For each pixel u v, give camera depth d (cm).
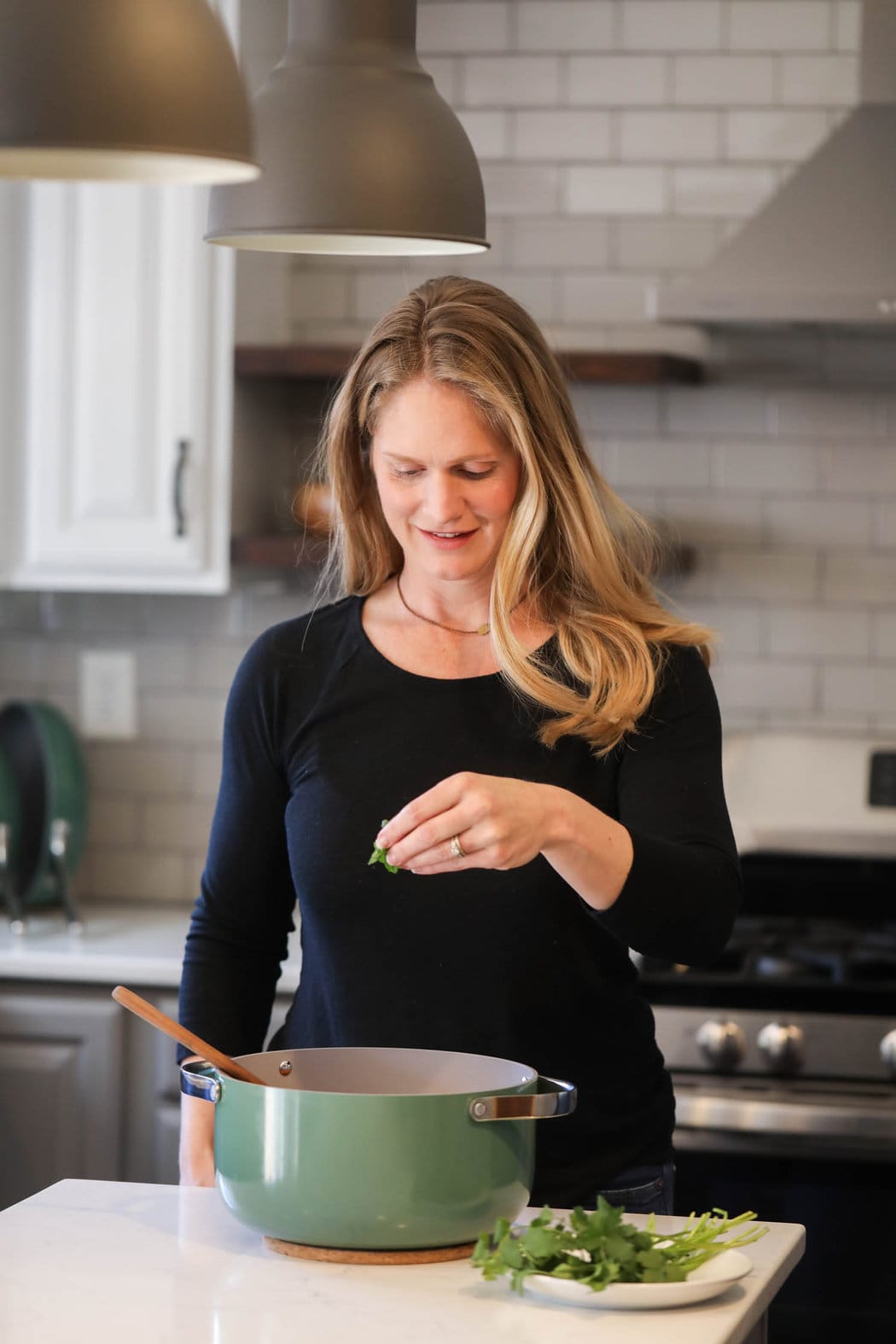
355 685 167
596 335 324
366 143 151
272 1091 124
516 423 157
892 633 319
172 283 296
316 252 169
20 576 304
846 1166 255
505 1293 119
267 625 332
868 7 296
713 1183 258
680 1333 111
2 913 318
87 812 318
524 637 166
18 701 335
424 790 161
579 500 164
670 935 142
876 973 264
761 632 322
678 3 319
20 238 301
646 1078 162
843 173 289
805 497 320
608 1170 157
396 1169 122
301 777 167
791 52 317
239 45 283
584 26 321
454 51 324
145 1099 276
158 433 298
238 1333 111
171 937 296
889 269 279
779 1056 261
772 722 322
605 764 161
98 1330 111
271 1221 125
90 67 108
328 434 177
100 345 298
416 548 163
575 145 323
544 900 154
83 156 124
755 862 280
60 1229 133
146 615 335
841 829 281
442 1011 156
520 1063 139
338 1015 160
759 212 288
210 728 334
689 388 321
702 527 323
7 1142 279
